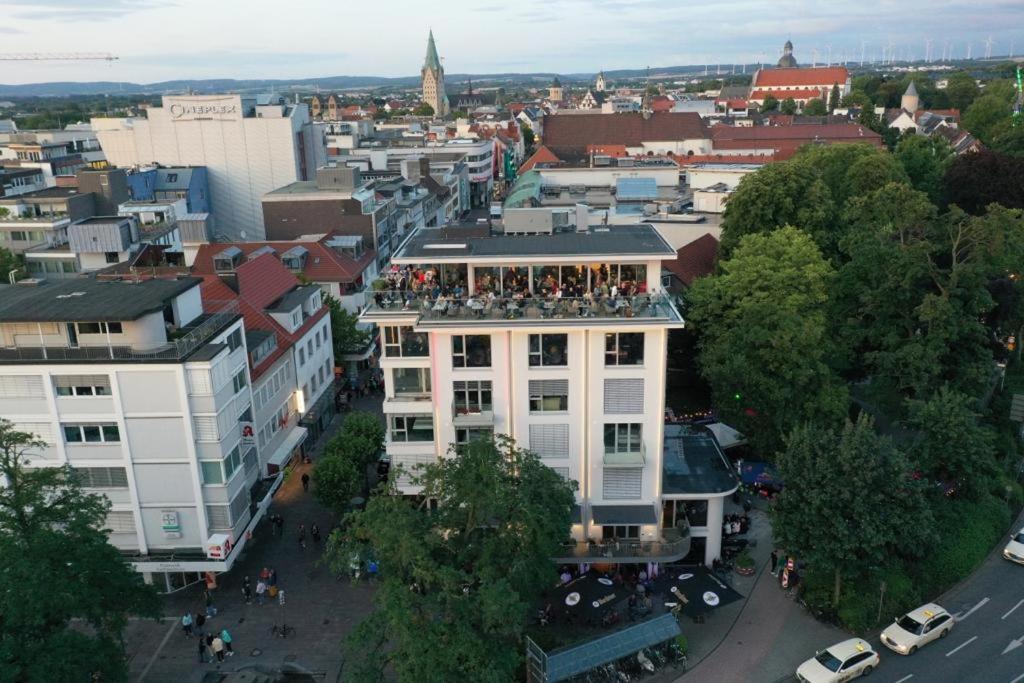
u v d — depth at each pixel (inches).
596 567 2026.3
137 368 1817.2
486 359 1919.3
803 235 2795.3
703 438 2303.2
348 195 4244.6
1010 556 2098.9
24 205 4239.7
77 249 3489.2
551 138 7460.6
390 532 1416.1
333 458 2166.6
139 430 1863.9
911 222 2667.3
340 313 3284.9
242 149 6003.9
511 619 1406.3
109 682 1480.1
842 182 3646.7
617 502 2003.0
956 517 2129.7
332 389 3117.6
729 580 2023.9
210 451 1895.9
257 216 6131.9
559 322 1834.4
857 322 2723.9
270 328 2559.1
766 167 3334.2
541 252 1951.3
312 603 1969.7
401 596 1384.1
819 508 1770.4
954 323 2466.8
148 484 1911.9
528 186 4453.7
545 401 1942.7
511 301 1855.3
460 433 1983.3
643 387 1913.1
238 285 2628.0
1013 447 2623.0
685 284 3132.4
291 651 1797.5
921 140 4980.3
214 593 2010.3
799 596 1943.9
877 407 2790.4
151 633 1866.4
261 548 2202.3
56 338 1856.5
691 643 1809.8
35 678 1322.6
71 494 1558.8
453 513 1566.2
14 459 1545.3
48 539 1422.2
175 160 6102.4
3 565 1390.3
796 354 2338.8
